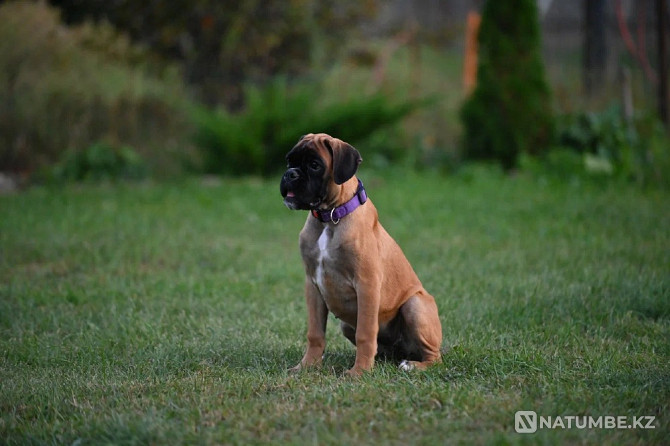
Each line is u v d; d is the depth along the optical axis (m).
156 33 20.28
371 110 17.12
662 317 7.69
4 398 5.34
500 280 9.06
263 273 9.55
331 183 5.89
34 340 6.98
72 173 16.53
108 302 8.34
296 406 4.98
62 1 20.44
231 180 16.92
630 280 8.66
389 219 13.00
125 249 10.67
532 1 17.34
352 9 21.19
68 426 4.80
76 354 6.57
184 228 12.16
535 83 17.41
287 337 7.19
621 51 25.08
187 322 7.60
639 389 5.37
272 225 12.55
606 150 16.75
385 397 5.14
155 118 18.12
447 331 7.30
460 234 11.84
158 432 4.54
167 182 16.78
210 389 5.40
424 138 19.62
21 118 16.59
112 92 17.44
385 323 6.36
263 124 17.28
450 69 25.47
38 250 10.49
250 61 21.03
